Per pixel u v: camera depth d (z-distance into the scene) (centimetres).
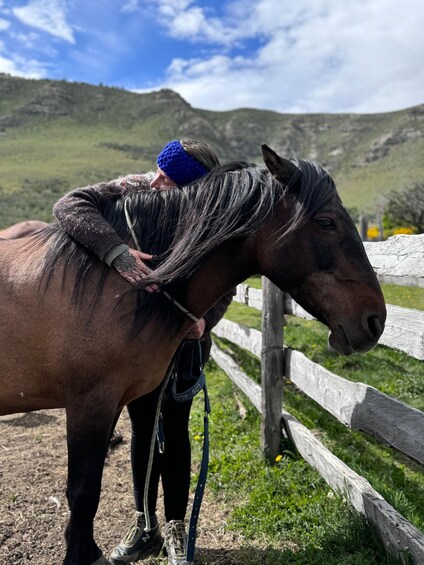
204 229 206
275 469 330
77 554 199
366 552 235
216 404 477
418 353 210
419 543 205
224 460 358
